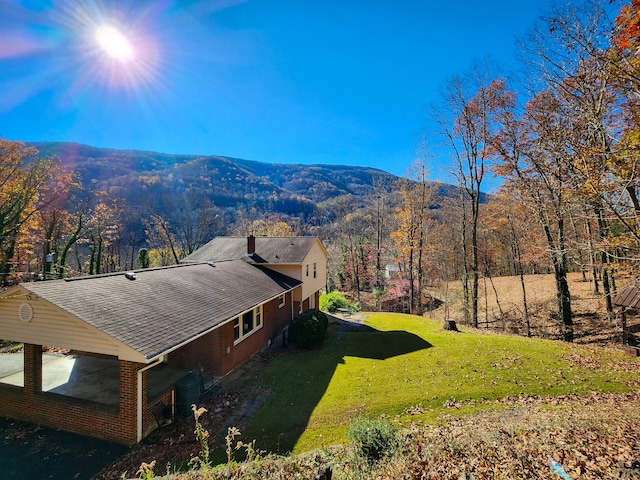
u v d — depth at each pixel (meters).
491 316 25.39
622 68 5.61
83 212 33.81
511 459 4.91
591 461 4.62
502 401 9.23
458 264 32.34
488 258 29.14
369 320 21.95
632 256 7.22
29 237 30.48
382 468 4.94
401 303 34.38
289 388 10.55
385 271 39.81
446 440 6.11
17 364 11.41
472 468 4.73
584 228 14.98
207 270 14.55
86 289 8.59
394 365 12.44
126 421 7.42
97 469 6.62
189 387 8.77
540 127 11.72
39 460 6.86
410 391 10.06
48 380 9.89
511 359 12.17
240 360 12.87
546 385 10.05
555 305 22.44
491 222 23.56
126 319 7.78
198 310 9.98
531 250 19.83
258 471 4.51
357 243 38.88
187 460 6.90
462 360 12.36
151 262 44.06
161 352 7.16
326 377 11.46
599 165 6.78
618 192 6.67
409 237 27.62
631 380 10.02
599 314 19.16
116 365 11.18
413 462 5.03
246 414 8.90
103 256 40.06
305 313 16.16
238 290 13.38
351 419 8.46
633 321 17.12
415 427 7.80
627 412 7.14
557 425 6.30
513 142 15.71
